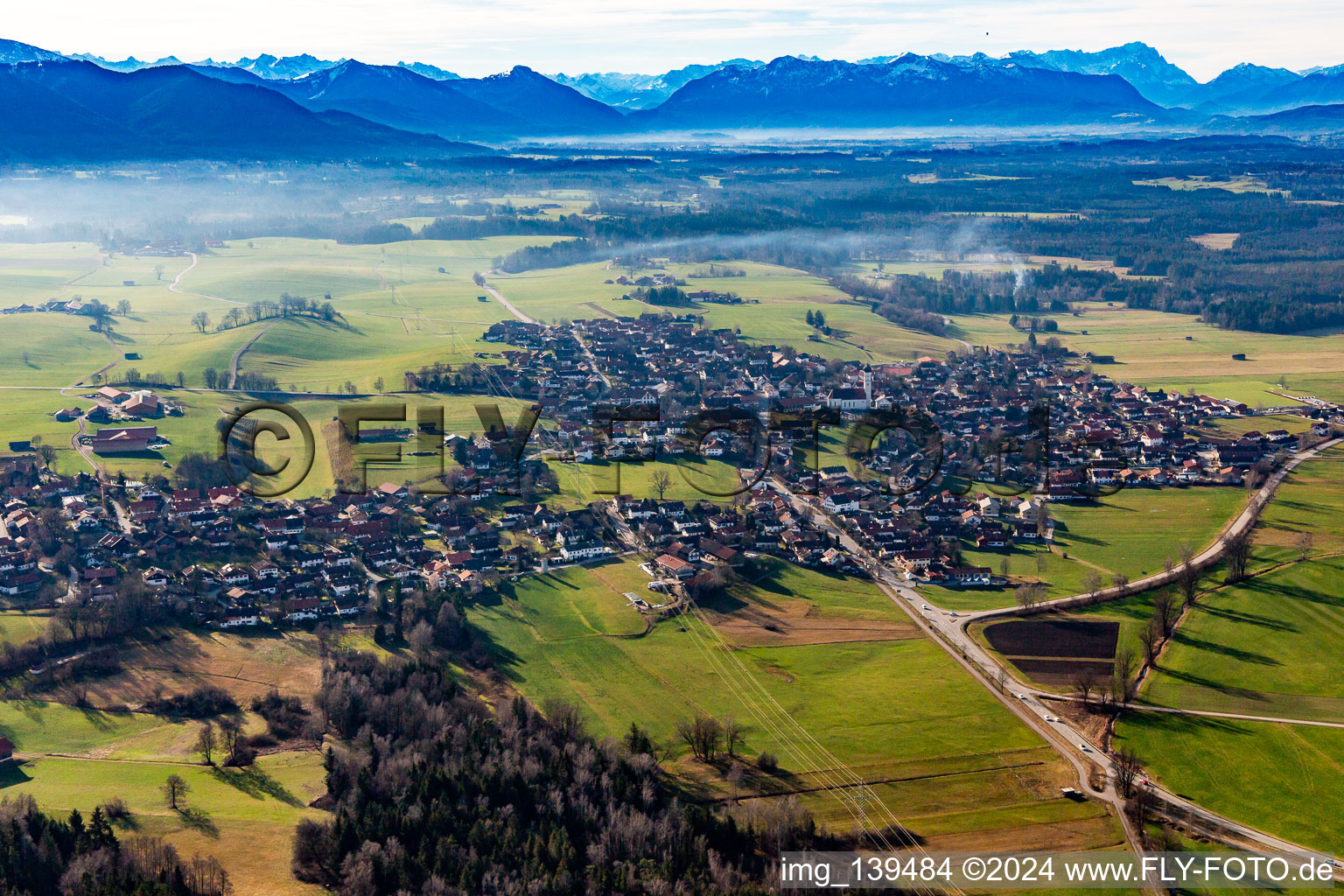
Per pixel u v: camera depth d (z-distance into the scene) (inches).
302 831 7805.1
